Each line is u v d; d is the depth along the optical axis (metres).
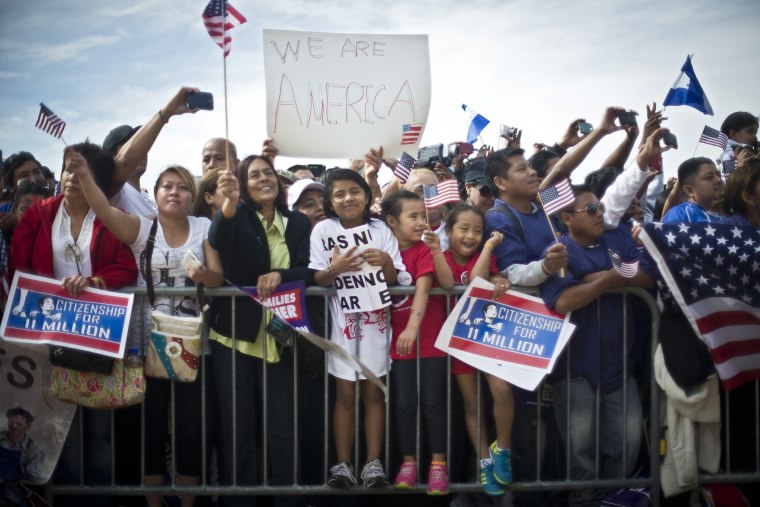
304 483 5.24
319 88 5.59
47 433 4.86
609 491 5.14
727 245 4.89
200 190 5.50
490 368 4.82
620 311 5.04
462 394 5.05
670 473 4.94
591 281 4.88
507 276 4.99
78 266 4.87
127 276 4.84
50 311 4.73
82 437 4.91
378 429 4.94
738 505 4.98
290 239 4.96
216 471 5.23
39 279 4.76
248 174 4.93
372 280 4.78
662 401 4.99
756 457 5.00
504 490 4.89
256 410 5.14
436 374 4.93
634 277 4.93
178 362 4.67
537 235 5.30
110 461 4.97
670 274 4.84
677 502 5.13
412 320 4.79
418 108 5.66
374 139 5.64
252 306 4.86
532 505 5.25
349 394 4.91
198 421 4.95
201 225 5.00
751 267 4.90
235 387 4.85
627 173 5.16
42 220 4.94
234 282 4.83
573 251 5.12
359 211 4.91
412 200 5.00
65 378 4.73
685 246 4.88
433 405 4.91
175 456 4.92
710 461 4.98
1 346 4.88
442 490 4.84
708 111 6.22
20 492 4.82
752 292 4.89
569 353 4.95
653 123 5.69
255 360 4.93
